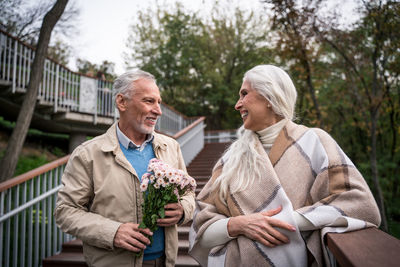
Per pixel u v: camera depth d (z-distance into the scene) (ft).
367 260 1.93
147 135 5.59
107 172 4.92
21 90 22.30
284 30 19.03
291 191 3.32
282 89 3.72
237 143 4.01
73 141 30.53
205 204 3.97
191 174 21.36
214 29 61.67
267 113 3.73
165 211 4.55
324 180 3.22
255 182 3.52
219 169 4.10
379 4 17.79
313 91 19.79
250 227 3.22
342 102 31.12
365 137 32.24
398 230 13.05
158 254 5.04
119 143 5.35
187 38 59.31
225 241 3.50
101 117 28.53
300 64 19.08
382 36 18.93
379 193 19.07
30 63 23.43
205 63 61.82
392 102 24.31
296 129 3.74
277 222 3.07
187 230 11.48
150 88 5.24
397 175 31.78
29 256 8.83
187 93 65.05
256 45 59.77
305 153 3.48
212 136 42.75
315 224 2.93
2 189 8.09
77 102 27.48
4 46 21.33
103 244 4.40
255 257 3.15
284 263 3.04
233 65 61.98
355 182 3.11
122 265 4.54
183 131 22.09
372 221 2.94
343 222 2.83
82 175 4.95
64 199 4.80
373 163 20.56
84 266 8.98
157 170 4.25
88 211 5.05
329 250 2.93
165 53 57.93
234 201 3.57
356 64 22.18
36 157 29.09
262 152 3.62
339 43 20.21
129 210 4.80
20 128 17.03
